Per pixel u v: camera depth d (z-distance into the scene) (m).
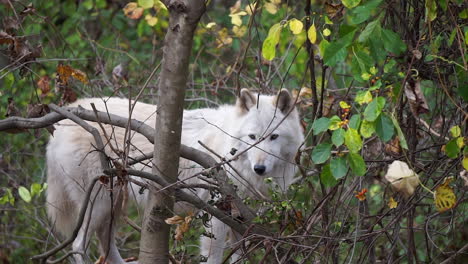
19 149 14.10
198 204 7.82
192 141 11.83
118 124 7.96
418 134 8.99
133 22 17.11
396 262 9.31
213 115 11.94
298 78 12.44
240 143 10.87
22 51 8.55
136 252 13.61
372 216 8.55
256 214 8.39
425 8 7.67
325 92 10.21
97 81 13.41
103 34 16.80
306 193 10.36
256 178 10.97
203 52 15.84
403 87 7.23
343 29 6.94
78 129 11.52
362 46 6.91
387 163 8.28
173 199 7.48
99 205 11.43
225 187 8.06
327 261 8.09
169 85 7.02
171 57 6.94
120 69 12.91
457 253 9.38
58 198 11.76
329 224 8.21
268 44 7.26
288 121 10.91
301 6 13.33
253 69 14.34
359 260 8.48
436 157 8.36
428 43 7.82
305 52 11.98
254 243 8.50
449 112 9.67
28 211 13.37
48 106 8.20
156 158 7.27
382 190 11.27
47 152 11.87
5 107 13.51
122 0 17.23
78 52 14.98
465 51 7.27
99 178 7.11
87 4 15.55
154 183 7.41
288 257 8.21
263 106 10.84
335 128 6.65
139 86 13.62
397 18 8.33
